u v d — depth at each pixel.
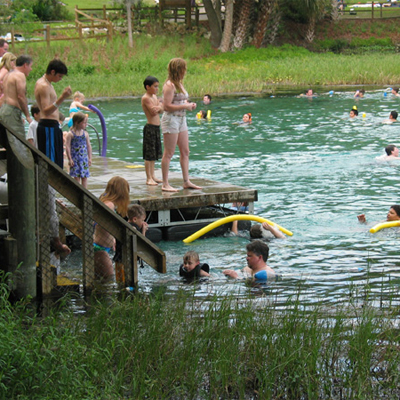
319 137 21.73
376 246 10.22
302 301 7.49
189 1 52.78
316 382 5.29
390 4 75.88
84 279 7.93
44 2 61.69
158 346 5.71
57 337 5.84
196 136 22.33
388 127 23.48
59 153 9.30
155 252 8.40
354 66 41.53
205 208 12.53
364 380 5.35
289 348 5.65
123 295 7.24
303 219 11.99
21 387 4.87
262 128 23.81
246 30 52.03
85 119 10.76
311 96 33.00
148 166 12.06
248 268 9.00
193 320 6.32
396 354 5.73
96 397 5.01
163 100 11.13
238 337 5.90
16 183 7.25
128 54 43.97
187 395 5.23
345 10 66.69
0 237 7.33
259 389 5.25
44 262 7.66
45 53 40.41
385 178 15.47
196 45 50.44
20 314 6.27
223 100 32.38
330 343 5.88
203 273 8.77
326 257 9.63
